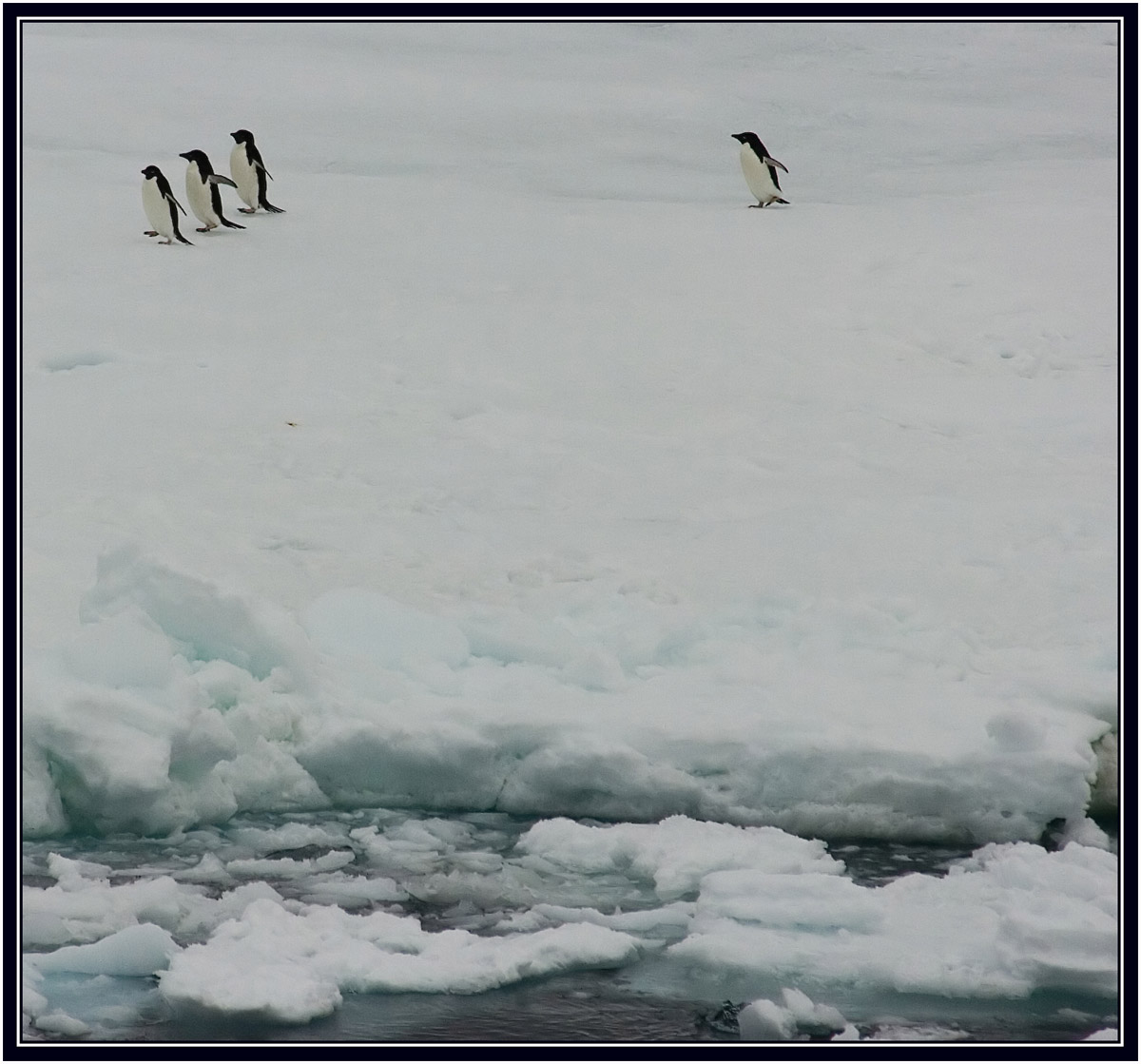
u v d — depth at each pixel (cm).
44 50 3966
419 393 1767
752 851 908
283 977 744
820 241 2470
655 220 2644
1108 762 999
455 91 3850
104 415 1633
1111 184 2839
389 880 880
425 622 1123
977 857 933
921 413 1748
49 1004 747
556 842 930
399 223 2588
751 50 4447
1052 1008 772
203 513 1359
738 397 1786
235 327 1988
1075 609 1197
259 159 2630
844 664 1107
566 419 1695
